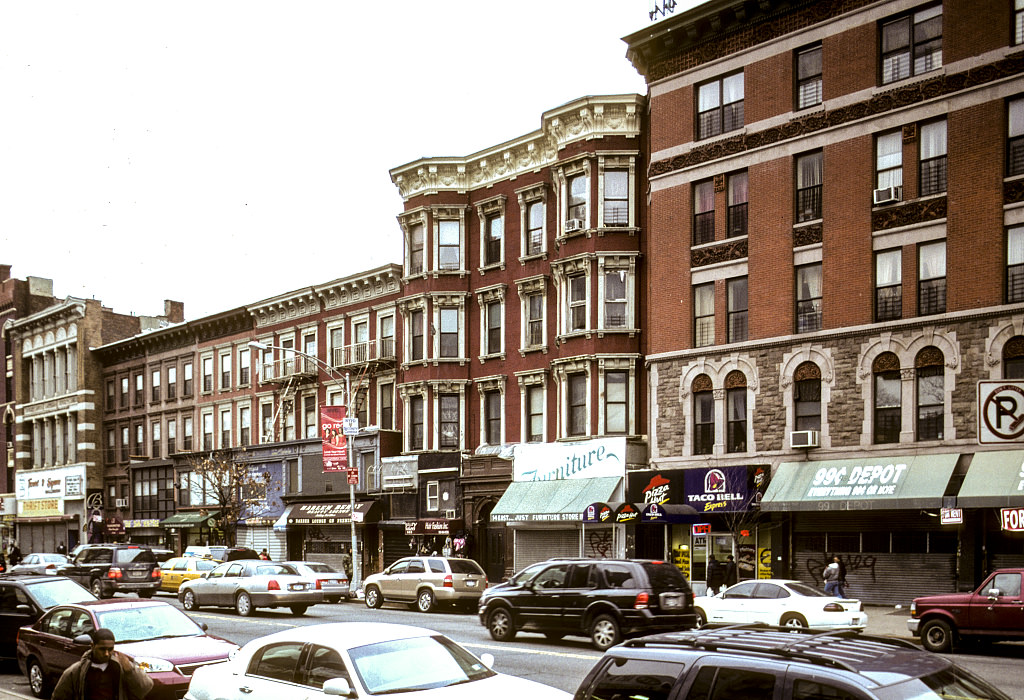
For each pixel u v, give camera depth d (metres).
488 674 9.84
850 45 29.73
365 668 9.20
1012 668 17.25
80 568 33.12
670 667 7.14
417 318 44.09
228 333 56.88
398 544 43.72
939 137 27.95
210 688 10.18
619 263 36.75
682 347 33.06
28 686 16.56
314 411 50.69
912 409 27.67
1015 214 26.33
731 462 31.34
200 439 58.28
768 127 31.38
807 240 30.36
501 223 41.91
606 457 35.19
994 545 25.75
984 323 26.56
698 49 33.50
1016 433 24.00
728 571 28.28
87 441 66.38
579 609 19.55
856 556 28.38
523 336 40.19
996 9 26.92
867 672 6.35
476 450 40.88
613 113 37.28
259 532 51.97
